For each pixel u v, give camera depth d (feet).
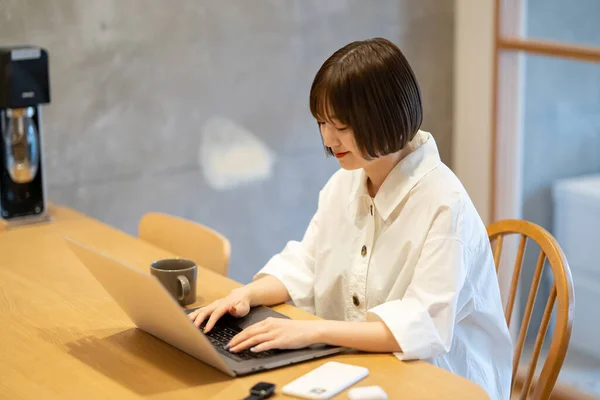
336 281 5.89
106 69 9.20
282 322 5.04
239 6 9.86
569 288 5.53
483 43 10.99
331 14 10.51
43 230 7.62
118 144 9.44
